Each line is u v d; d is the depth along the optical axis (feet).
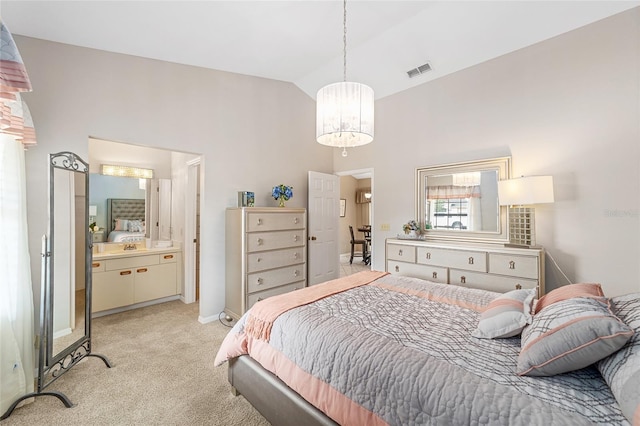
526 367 3.50
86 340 7.66
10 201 5.95
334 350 4.43
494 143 10.37
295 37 9.44
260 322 5.77
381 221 13.88
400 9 8.61
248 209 10.36
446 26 9.30
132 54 9.21
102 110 8.66
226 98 11.58
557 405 2.96
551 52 9.13
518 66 9.82
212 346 8.82
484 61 10.57
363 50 10.69
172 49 9.24
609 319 3.26
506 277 8.99
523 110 9.71
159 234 13.67
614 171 8.13
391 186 13.48
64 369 6.86
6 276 5.81
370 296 6.66
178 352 8.42
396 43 10.30
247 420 5.73
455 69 11.20
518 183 8.75
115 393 6.50
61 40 7.91
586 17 8.29
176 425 5.57
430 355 3.96
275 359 5.24
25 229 6.47
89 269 7.80
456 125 11.35
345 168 15.53
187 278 12.96
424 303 6.16
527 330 4.14
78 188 8.04
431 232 12.02
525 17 8.61
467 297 6.46
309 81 13.47
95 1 6.59
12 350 5.87
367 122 6.88
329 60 11.32
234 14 7.82
